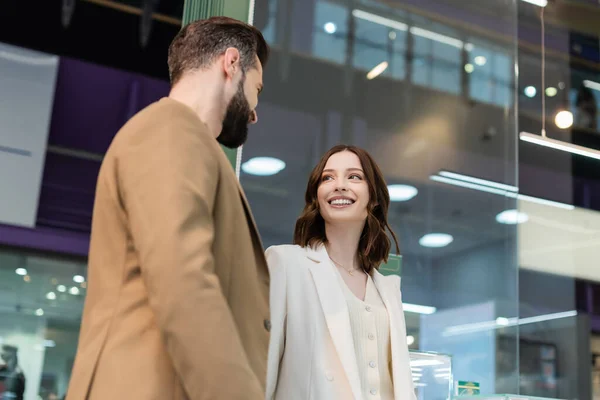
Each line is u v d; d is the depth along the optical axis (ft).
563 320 18.67
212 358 2.69
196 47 3.77
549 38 14.61
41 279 21.11
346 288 5.30
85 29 20.66
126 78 21.45
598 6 14.08
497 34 14.11
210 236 2.98
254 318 3.30
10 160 19.89
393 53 12.81
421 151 13.29
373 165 5.74
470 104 13.84
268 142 10.00
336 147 5.80
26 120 20.18
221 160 3.37
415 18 13.04
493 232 13.73
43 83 20.52
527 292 18.42
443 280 13.21
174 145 3.13
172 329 2.71
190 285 2.75
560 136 14.84
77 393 2.94
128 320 3.01
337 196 5.52
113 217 3.19
